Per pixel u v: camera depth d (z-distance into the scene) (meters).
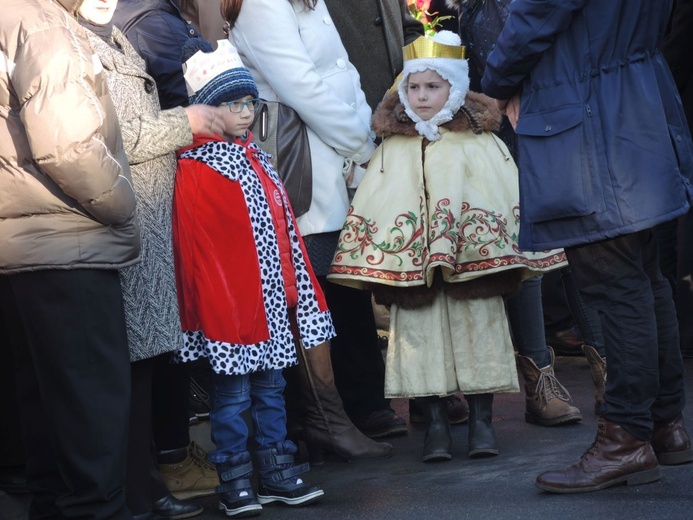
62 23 7.12
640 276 8.55
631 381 8.57
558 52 8.51
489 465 9.98
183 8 11.69
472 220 10.00
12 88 7.12
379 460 10.60
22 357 7.68
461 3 12.43
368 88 11.52
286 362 9.09
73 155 6.88
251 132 10.14
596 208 8.30
